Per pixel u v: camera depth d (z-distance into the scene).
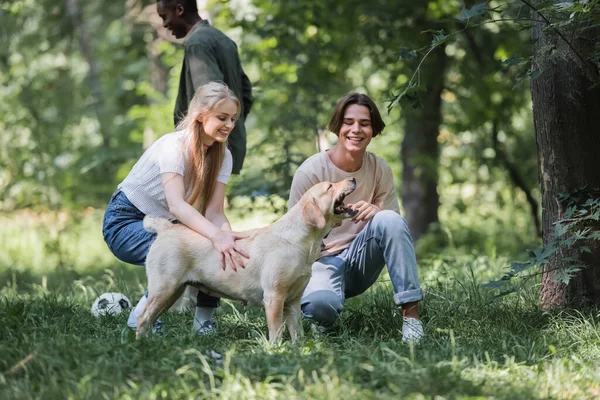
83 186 15.63
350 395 4.18
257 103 12.71
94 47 20.14
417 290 5.66
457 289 7.18
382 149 18.22
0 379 4.36
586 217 5.98
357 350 5.13
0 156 16.25
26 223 16.34
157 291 5.43
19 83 17.91
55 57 19.94
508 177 14.95
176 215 5.56
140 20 16.48
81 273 11.70
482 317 6.16
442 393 4.33
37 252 14.48
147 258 5.52
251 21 12.71
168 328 6.12
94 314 6.61
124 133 17.92
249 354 4.97
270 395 4.23
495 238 14.95
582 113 6.43
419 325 5.70
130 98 19.97
